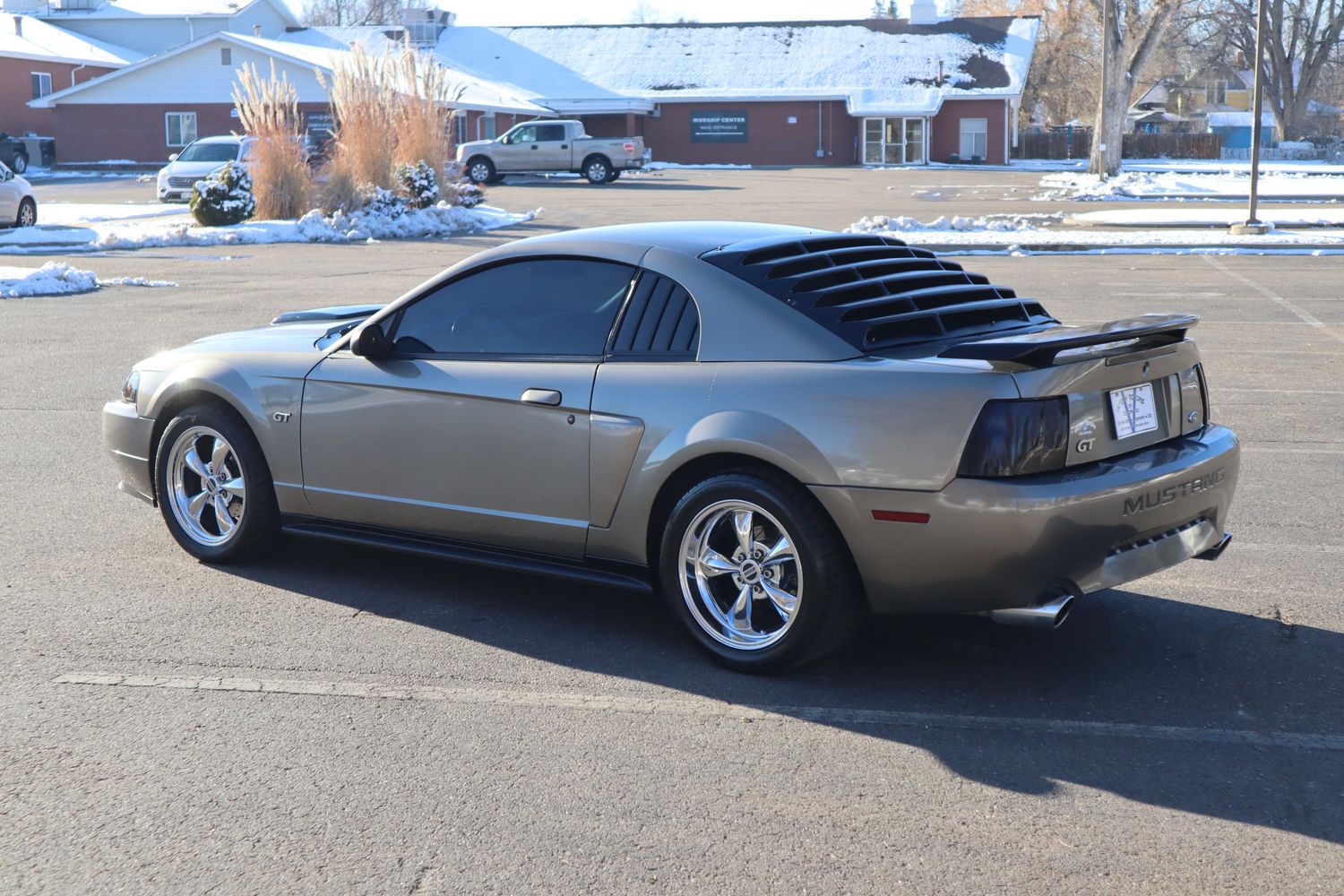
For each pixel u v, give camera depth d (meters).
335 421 5.33
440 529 5.20
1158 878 3.20
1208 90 105.44
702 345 4.56
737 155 64.69
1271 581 5.58
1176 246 21.22
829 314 4.45
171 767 3.82
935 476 4.08
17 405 9.52
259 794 3.65
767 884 3.17
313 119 49.88
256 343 5.77
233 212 25.56
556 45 69.75
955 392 4.08
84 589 5.48
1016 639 4.93
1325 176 48.72
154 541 6.20
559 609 5.29
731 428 4.37
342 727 4.12
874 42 66.94
